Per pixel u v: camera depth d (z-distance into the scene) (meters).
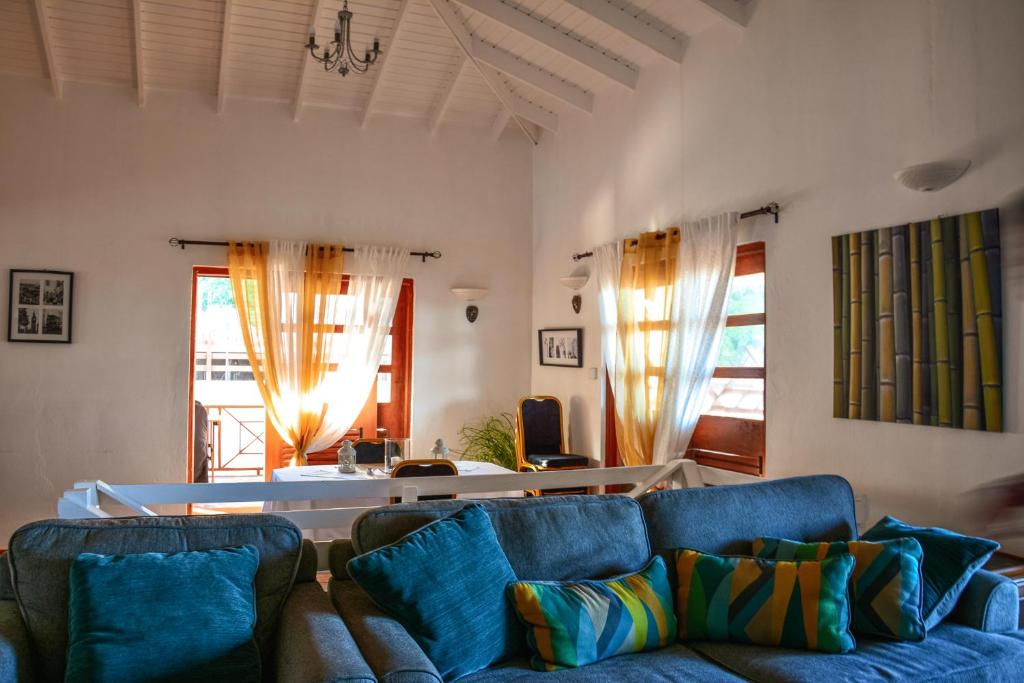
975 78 3.53
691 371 5.18
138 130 6.53
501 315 7.56
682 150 5.57
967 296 3.49
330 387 6.88
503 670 2.45
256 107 6.83
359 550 2.65
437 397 7.31
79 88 6.40
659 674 2.44
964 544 2.88
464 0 5.52
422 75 6.73
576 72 6.44
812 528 3.27
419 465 4.36
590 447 6.67
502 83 6.80
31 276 6.23
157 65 6.34
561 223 7.22
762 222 4.81
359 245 6.98
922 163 3.54
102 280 6.40
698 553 2.93
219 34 5.97
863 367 4.03
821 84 4.40
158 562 2.27
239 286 6.61
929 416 3.66
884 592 2.75
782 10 4.70
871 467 4.02
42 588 2.27
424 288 7.30
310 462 6.88
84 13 5.67
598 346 6.57
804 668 2.47
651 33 5.52
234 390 9.20
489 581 2.55
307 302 6.76
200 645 2.15
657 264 5.59
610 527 2.94
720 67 5.22
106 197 6.43
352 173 7.08
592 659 2.54
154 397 6.48
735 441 5.14
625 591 2.74
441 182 7.39
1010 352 3.33
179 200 6.61
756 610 2.71
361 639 2.24
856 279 4.09
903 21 3.90
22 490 6.18
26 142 6.27
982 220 3.43
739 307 5.12
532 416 6.87
